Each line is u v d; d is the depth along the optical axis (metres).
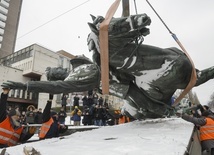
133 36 6.06
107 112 15.27
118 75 7.38
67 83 5.81
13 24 66.50
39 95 38.53
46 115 6.58
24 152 3.61
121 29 5.89
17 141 5.98
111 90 7.80
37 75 40.50
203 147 7.14
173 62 6.95
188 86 7.17
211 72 8.09
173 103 8.19
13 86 5.10
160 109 7.94
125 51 6.54
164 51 7.06
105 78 4.84
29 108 14.20
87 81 6.16
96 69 6.41
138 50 6.74
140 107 7.99
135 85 7.72
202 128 7.13
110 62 6.77
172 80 7.15
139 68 6.92
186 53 6.78
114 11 4.83
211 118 7.11
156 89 7.43
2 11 63.81
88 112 15.14
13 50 66.25
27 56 41.62
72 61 7.00
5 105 5.40
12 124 5.80
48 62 42.41
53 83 5.59
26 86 5.19
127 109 8.74
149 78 7.16
